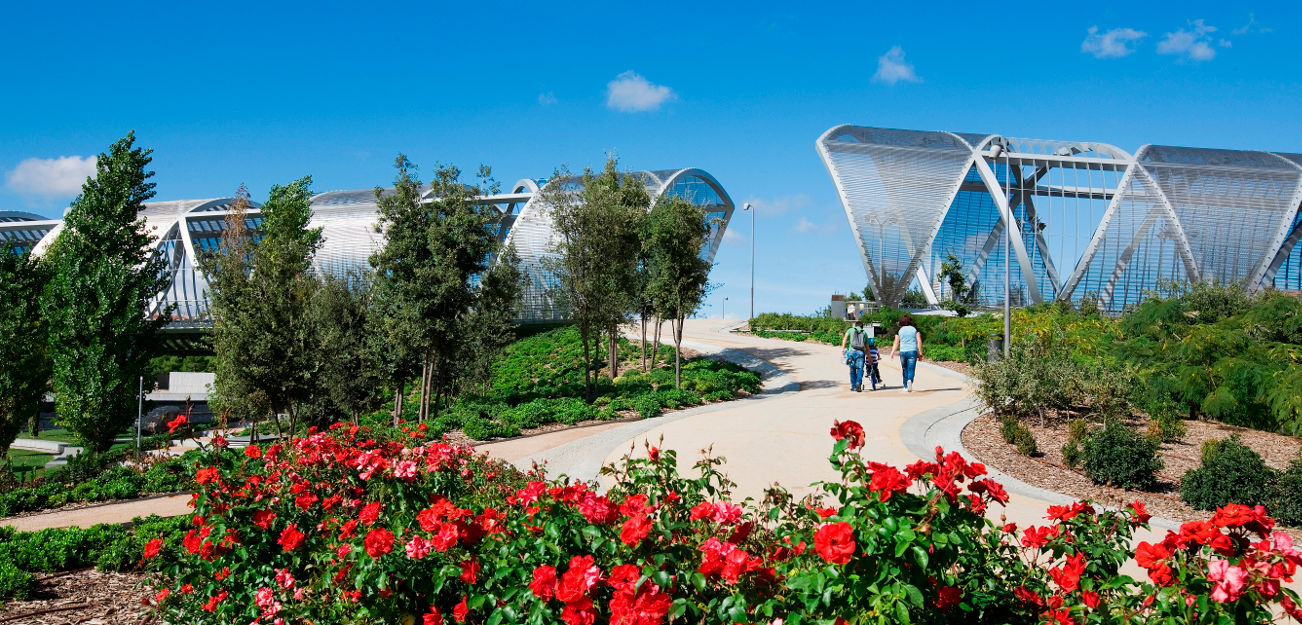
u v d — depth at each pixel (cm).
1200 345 1706
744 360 3278
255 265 1911
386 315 2158
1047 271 6053
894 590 312
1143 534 851
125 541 837
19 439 3462
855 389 2017
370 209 6062
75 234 2684
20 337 2523
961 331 3116
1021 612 431
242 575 541
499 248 2255
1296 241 5747
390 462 579
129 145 2748
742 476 1090
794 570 361
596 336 2769
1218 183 5406
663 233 2409
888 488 325
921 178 5575
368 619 429
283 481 612
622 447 1364
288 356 1809
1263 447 1359
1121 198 5419
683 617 369
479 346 2584
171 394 4838
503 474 814
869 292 6538
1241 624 312
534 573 348
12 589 725
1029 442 1249
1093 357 2006
